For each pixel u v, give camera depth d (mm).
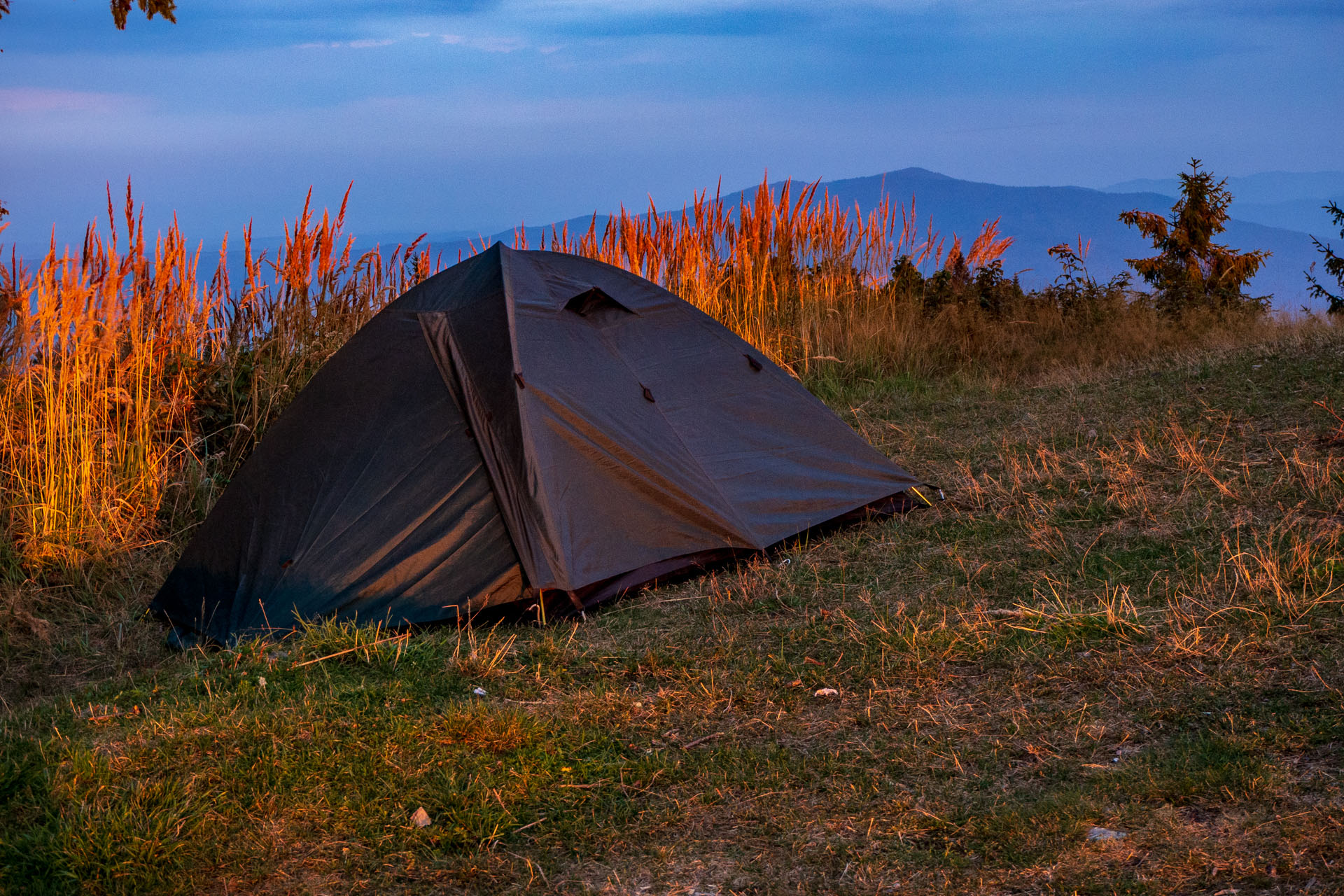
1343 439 5723
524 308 5328
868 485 5914
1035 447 6758
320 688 3918
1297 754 2771
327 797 2996
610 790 3045
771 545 5426
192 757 3295
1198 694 3199
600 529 5031
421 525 5023
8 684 4496
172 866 2668
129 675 4484
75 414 5840
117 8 7238
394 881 2619
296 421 5520
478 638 4566
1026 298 11305
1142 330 10266
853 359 9898
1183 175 14703
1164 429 6629
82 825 2766
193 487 6348
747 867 2607
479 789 3014
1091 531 5016
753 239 10367
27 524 5605
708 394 5844
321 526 5070
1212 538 4621
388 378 5430
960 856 2541
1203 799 2617
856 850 2623
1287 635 3477
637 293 5992
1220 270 14555
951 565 4859
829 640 4105
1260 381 7531
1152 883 2299
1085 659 3570
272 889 2596
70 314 5723
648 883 2570
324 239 7418
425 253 8094
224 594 5109
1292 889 2201
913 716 3357
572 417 5148
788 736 3336
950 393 9133
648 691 3812
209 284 7094
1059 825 2592
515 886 2592
